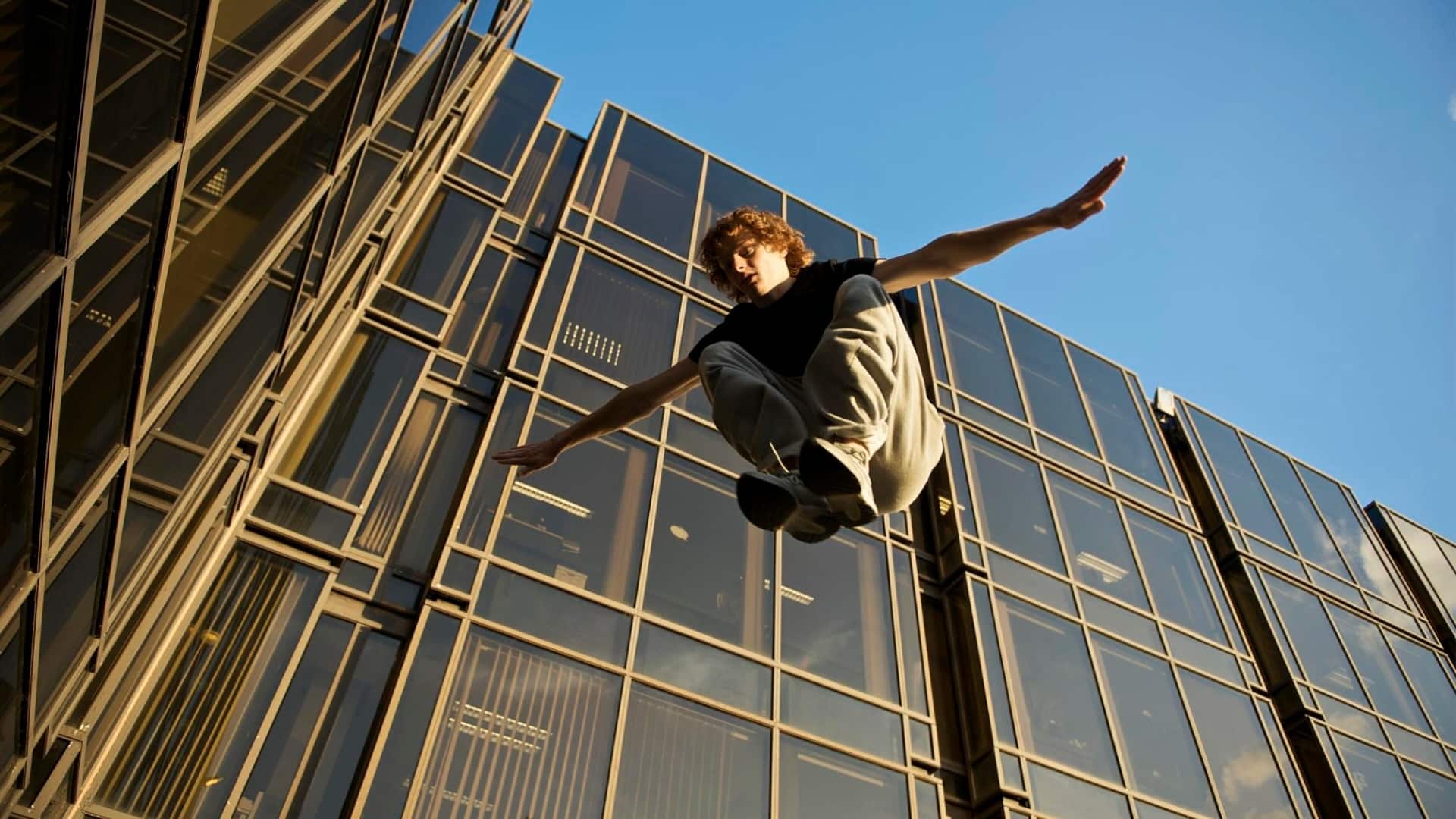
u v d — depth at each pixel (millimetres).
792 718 9758
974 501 14438
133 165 3838
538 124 15781
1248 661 15070
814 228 17422
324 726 7855
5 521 3623
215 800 7012
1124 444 17766
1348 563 18984
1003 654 12406
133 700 6816
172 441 5605
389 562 9258
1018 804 10859
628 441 11453
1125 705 12828
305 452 9539
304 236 6965
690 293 14188
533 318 12312
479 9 11445
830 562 11789
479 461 10172
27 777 5121
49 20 2988
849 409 1911
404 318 11547
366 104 7691
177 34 3850
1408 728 15781
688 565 10523
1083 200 2070
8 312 3090
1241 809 12453
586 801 8039
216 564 8086
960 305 18078
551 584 9453
